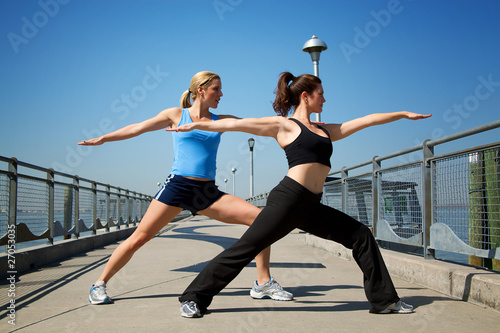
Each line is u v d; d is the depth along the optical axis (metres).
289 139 3.09
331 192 8.37
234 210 3.62
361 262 3.17
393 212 5.38
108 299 3.62
